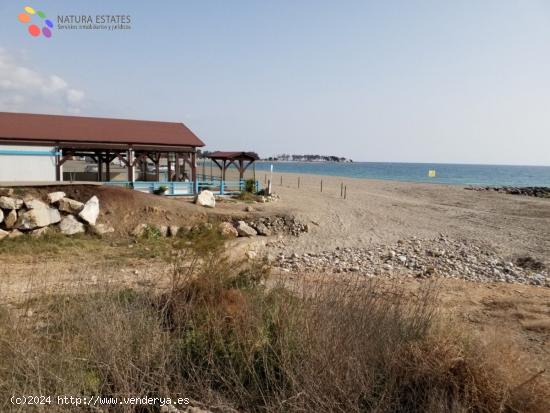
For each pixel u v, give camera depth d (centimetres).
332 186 4859
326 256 1769
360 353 530
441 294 1098
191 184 2638
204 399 517
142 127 2786
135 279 1016
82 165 4650
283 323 586
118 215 1852
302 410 485
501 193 4931
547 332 801
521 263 1731
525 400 486
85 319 588
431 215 2814
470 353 529
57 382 488
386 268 1562
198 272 760
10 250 1401
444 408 474
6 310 629
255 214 2167
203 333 589
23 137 2284
